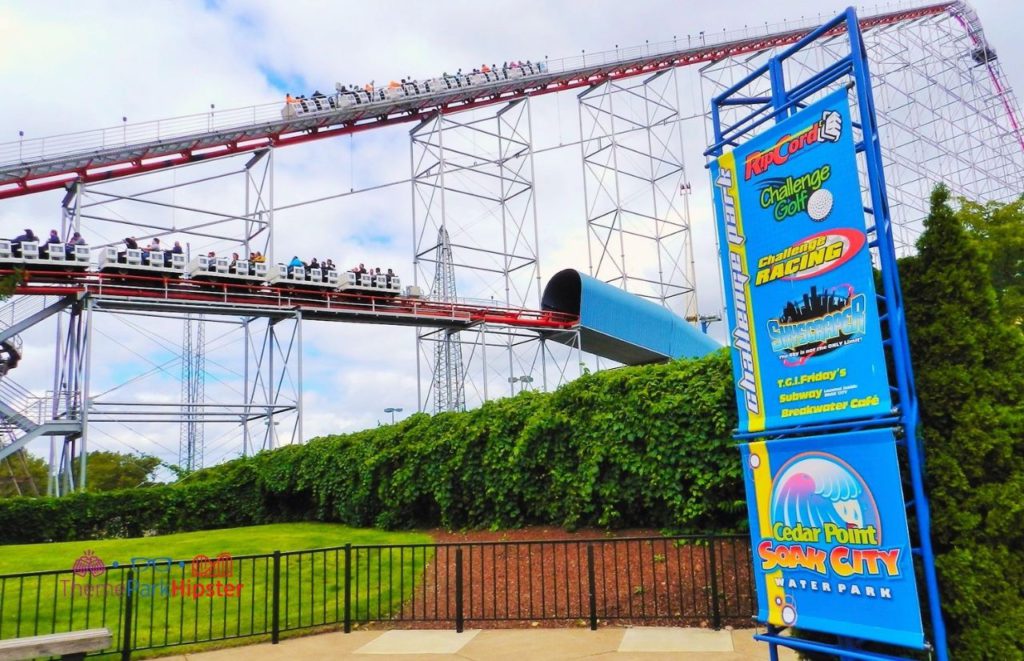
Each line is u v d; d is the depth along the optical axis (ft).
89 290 100.42
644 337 143.33
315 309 117.29
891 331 21.40
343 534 59.41
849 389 21.79
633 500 44.68
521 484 51.11
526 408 52.65
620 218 154.40
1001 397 21.58
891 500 20.43
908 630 19.90
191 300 107.24
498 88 146.92
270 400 117.19
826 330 22.49
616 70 161.58
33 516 69.26
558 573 40.96
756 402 24.54
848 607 21.31
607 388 46.42
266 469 77.15
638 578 38.29
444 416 59.72
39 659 30.14
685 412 41.57
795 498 22.90
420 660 29.17
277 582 32.73
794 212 23.61
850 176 21.97
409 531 59.36
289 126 126.21
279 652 30.81
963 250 22.65
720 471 39.68
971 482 21.35
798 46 24.86
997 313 22.30
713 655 27.86
